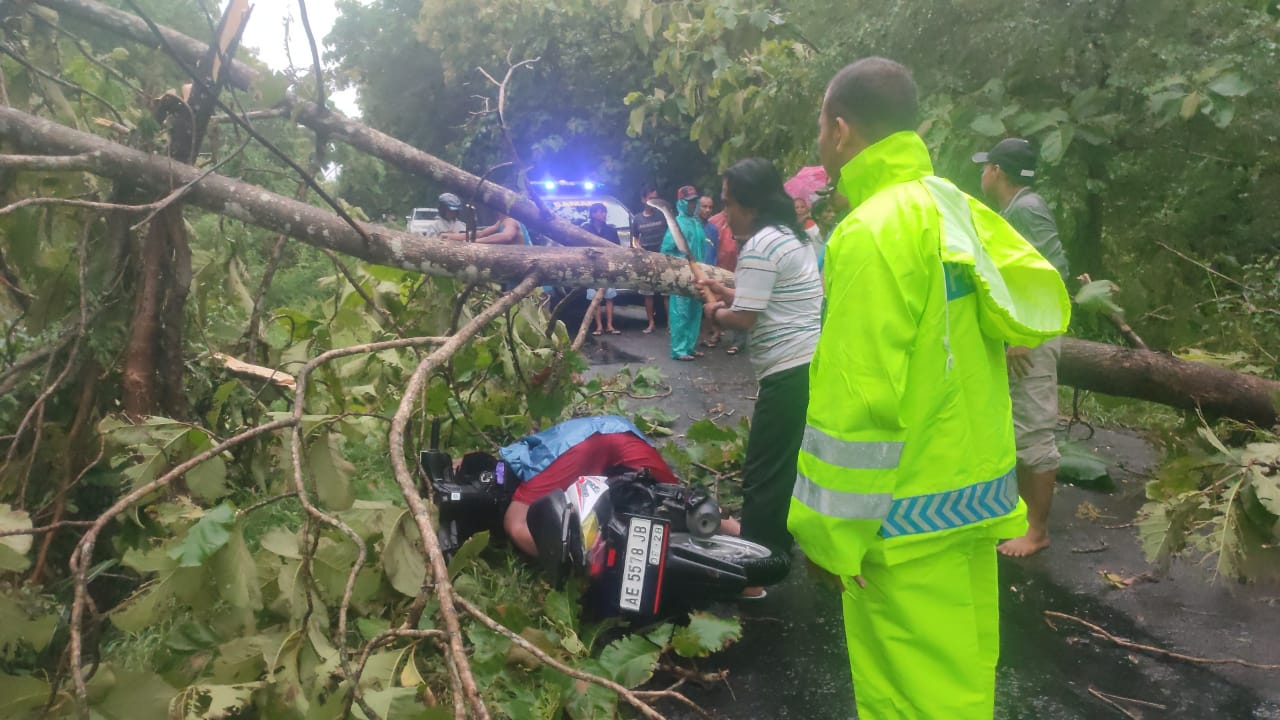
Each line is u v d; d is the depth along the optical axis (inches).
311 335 194.1
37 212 149.6
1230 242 291.3
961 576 90.4
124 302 150.2
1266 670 135.4
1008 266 95.2
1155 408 269.3
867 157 94.3
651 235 430.3
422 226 508.1
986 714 92.8
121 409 152.8
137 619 104.7
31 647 124.9
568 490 140.9
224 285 183.9
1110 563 175.6
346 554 119.0
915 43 249.1
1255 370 208.7
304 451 125.2
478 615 92.2
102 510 149.2
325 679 104.8
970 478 88.7
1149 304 266.7
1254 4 263.6
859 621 94.0
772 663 140.3
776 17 271.7
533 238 228.7
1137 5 241.0
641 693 92.4
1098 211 290.7
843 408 83.6
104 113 182.1
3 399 142.6
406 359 198.7
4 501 143.6
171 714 96.9
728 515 179.5
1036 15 240.1
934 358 86.1
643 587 132.2
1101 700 128.4
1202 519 156.8
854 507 83.6
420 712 97.7
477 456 170.7
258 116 177.2
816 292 149.6
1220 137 260.1
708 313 156.6
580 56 593.9
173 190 143.9
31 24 167.2
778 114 280.5
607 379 334.3
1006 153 175.9
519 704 109.7
